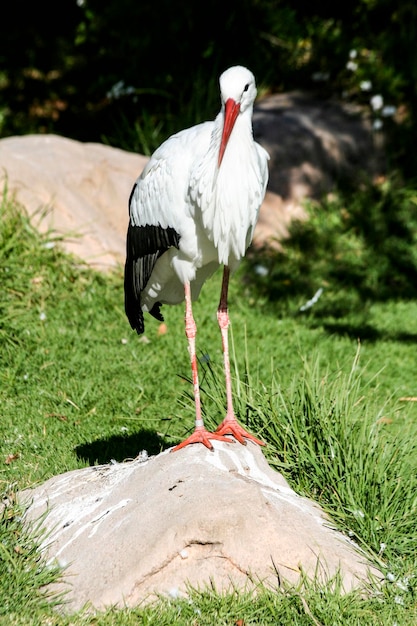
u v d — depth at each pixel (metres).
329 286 12.84
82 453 7.68
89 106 17.55
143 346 9.91
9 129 16.88
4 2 18.14
